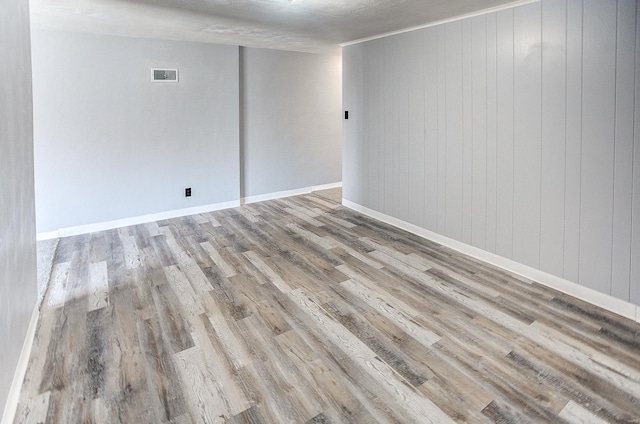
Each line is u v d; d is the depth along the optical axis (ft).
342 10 10.99
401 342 7.82
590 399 6.24
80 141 14.51
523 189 10.56
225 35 14.87
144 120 15.70
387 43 14.76
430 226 13.94
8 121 6.09
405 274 11.07
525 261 10.76
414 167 14.33
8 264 5.96
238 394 6.42
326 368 7.06
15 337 6.34
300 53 19.89
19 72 7.02
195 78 16.65
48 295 9.81
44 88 13.64
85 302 9.48
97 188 15.06
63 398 6.31
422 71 13.39
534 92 9.96
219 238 14.28
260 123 19.19
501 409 6.05
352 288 10.21
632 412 5.96
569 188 9.47
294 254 12.67
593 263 9.16
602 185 8.80
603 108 8.60
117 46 14.76
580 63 8.91
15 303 6.40
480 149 11.67
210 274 11.12
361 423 5.81
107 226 15.43
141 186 16.02
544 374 6.84
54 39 13.58
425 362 7.20
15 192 6.55
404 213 15.11
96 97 14.60
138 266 11.71
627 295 8.61
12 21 6.49
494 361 7.21
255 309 9.16
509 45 10.44
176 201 16.98
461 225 12.67
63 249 13.15
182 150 16.79
